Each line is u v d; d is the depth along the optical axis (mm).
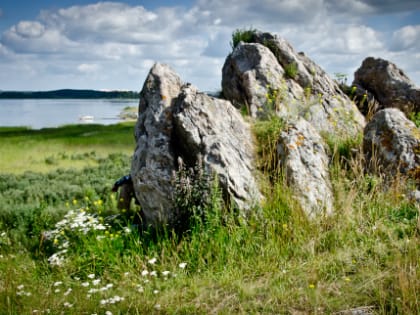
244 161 7449
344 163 8305
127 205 8969
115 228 7793
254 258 6074
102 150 25938
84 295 5668
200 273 5969
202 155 7078
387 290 4797
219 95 11453
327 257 5805
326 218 6703
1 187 13844
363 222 6605
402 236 6098
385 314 4480
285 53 11312
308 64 11625
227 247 6180
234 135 7773
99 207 9539
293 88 10523
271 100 9133
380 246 5750
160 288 5707
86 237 7254
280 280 5438
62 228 7477
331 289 5055
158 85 8172
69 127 47344
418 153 7668
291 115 9031
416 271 4973
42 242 7871
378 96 12227
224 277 5648
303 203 7000
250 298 5152
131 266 6262
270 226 6445
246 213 6699
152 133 7562
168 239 6762
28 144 28875
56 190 12609
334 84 11672
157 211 7285
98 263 6430
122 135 35500
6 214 9875
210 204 6637
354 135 9352
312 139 8062
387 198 7117
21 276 6559
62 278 6320
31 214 9406
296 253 6043
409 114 11094
